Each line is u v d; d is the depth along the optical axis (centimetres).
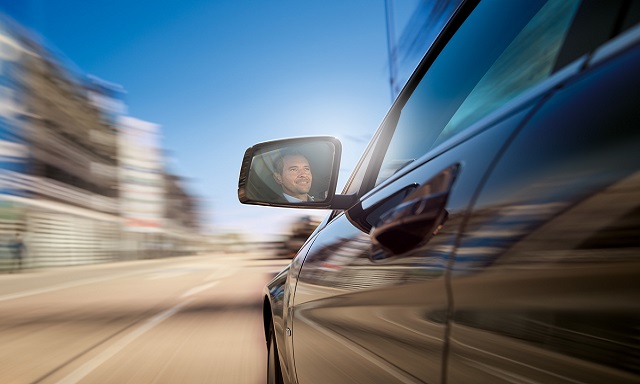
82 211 4731
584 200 57
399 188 138
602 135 58
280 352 276
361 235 153
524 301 62
